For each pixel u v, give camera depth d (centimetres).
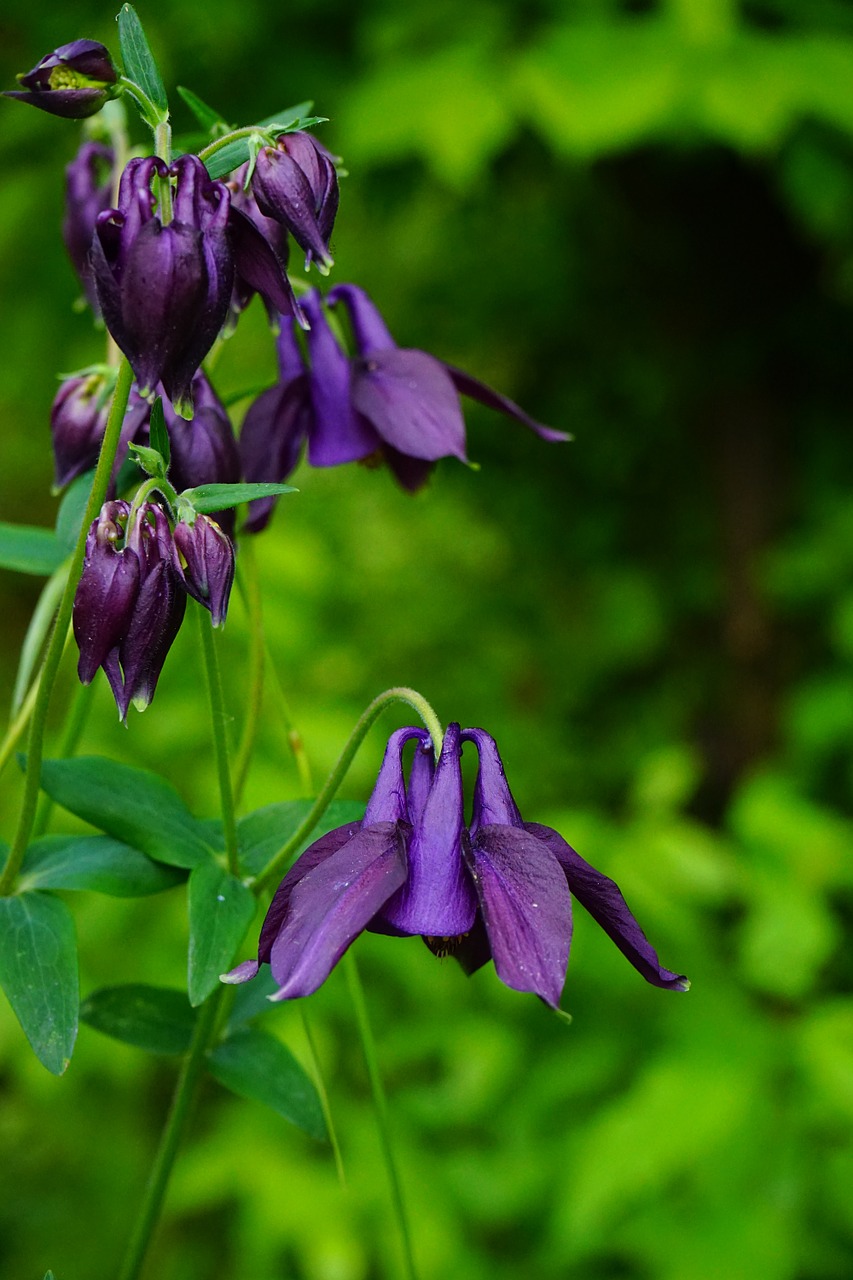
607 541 134
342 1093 86
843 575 115
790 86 91
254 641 48
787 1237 75
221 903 44
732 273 123
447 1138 85
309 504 127
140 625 41
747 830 85
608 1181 73
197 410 44
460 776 41
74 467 47
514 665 128
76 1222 88
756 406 125
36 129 106
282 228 43
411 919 40
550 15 98
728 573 125
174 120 105
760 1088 77
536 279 130
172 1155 47
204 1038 46
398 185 112
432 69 96
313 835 46
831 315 121
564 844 41
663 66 91
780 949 81
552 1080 82
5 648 129
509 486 135
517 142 114
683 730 126
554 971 40
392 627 125
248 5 101
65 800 45
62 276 111
